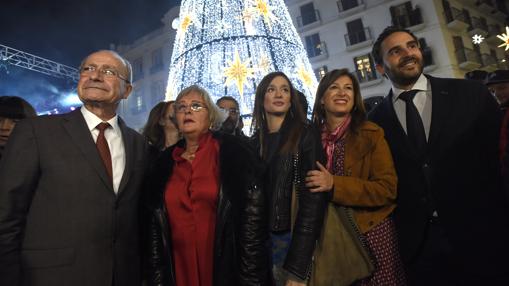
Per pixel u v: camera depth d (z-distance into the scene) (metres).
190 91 2.17
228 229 1.88
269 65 6.59
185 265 1.92
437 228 1.89
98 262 1.66
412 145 2.02
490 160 1.89
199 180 2.00
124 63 2.08
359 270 1.74
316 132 2.04
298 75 6.93
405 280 1.92
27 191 1.62
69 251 1.60
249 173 1.91
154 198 2.02
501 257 1.73
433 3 16.00
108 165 1.85
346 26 17.72
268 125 2.29
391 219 2.01
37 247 1.58
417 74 2.07
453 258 1.82
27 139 1.68
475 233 1.78
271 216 1.94
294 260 1.68
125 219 1.84
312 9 18.73
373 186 1.84
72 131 1.79
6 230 1.52
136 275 1.90
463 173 1.86
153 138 3.16
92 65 1.94
